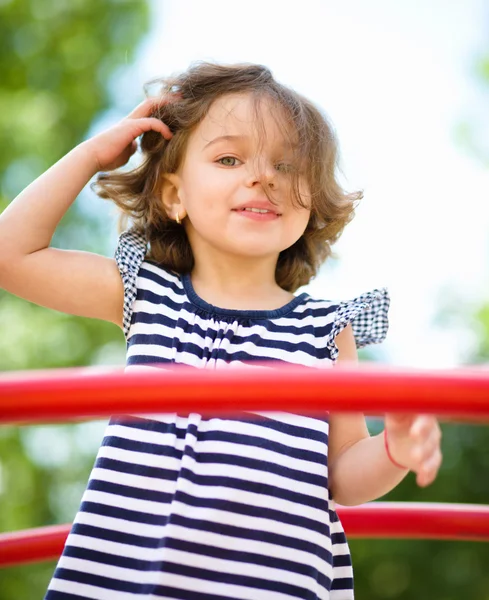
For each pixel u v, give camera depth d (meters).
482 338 6.93
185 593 1.34
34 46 7.16
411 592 6.55
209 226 1.63
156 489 1.41
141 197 1.78
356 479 1.50
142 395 1.01
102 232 6.94
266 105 1.66
